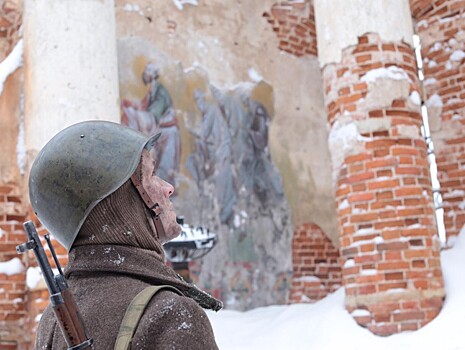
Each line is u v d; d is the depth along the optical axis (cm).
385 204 560
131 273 145
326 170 905
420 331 530
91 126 158
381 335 539
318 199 887
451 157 758
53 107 577
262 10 906
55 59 582
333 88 600
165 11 823
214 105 834
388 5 600
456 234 737
